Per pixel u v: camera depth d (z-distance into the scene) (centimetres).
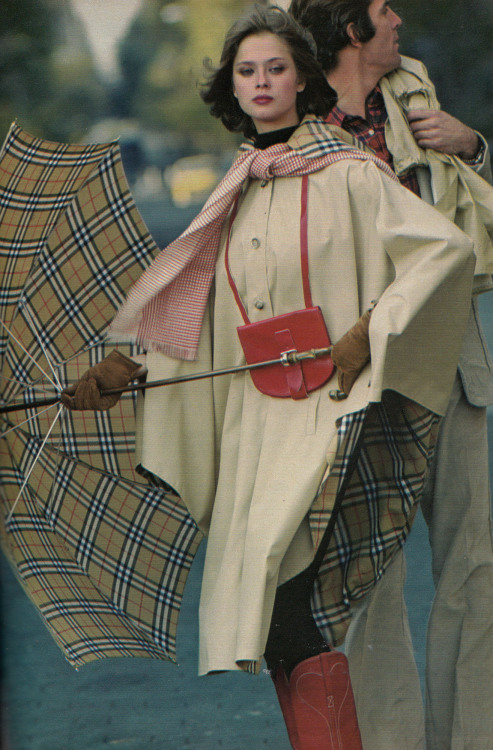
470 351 362
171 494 375
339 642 333
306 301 333
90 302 380
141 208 1553
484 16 905
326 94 347
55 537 387
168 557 374
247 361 341
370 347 314
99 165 374
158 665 450
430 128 362
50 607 385
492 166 424
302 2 371
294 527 320
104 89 1441
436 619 361
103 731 376
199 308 356
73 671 438
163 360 361
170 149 1623
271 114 339
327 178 333
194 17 1340
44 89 1350
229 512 346
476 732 355
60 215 376
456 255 314
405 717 363
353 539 336
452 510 359
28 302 381
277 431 335
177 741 365
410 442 331
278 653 325
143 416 365
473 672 355
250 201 346
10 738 375
